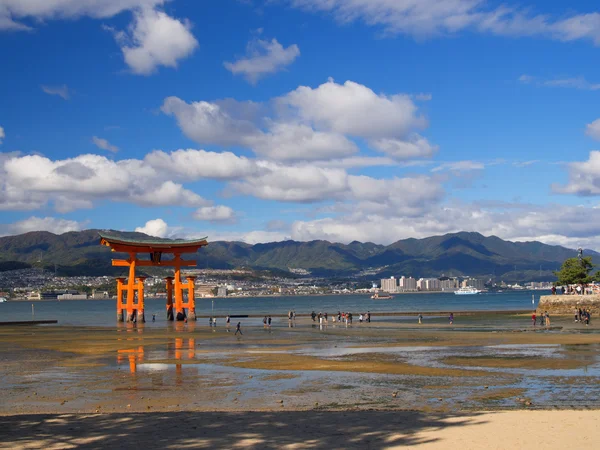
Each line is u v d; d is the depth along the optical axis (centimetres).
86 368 3872
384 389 2898
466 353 4566
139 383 3172
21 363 4209
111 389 2986
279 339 6369
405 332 7400
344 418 2136
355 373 3475
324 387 2975
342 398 2669
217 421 2106
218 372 3578
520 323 9375
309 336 6819
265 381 3191
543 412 2181
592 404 2466
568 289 12481
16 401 2678
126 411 2402
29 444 1783
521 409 2364
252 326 9488
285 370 3634
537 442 1706
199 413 2272
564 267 13038
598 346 5066
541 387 2912
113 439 1844
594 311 11000
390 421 2067
